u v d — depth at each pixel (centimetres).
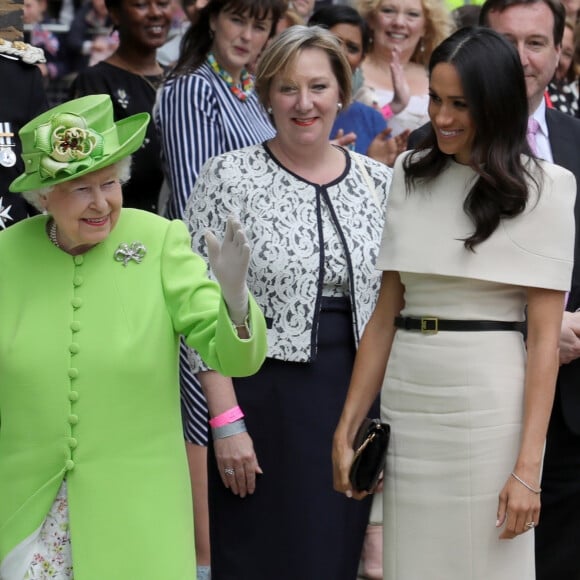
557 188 1211
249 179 1438
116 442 1080
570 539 1570
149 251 1112
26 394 1084
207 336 1066
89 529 1073
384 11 2105
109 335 1084
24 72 1478
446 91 1190
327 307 1423
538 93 1587
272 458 1424
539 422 1205
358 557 1455
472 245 1200
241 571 1438
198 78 1669
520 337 1243
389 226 1266
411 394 1245
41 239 1119
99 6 2231
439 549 1239
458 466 1224
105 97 1086
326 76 1434
